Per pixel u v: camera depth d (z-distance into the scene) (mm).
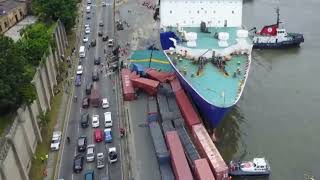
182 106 92438
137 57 122688
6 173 63312
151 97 102750
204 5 104625
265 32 140750
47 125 91125
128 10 171875
